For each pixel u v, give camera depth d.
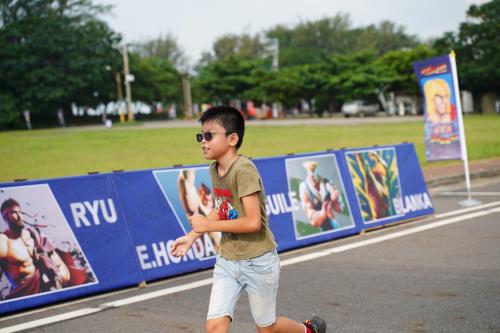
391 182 9.13
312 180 7.99
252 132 32.66
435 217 9.47
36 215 5.56
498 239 7.68
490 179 14.48
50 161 19.12
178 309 5.26
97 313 5.21
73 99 69.06
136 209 6.25
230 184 3.37
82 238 5.79
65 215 5.74
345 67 71.06
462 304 5.14
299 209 7.71
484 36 61.97
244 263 3.38
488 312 4.92
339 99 72.25
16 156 21.03
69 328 4.84
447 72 10.30
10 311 5.21
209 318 3.35
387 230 8.61
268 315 3.48
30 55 64.56
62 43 65.75
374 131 31.25
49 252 5.55
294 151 20.94
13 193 5.46
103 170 16.48
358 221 8.39
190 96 86.25
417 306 5.13
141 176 6.40
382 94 71.25
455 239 7.79
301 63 109.81
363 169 8.75
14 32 65.00
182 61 108.88
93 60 67.06
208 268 6.71
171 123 54.31
